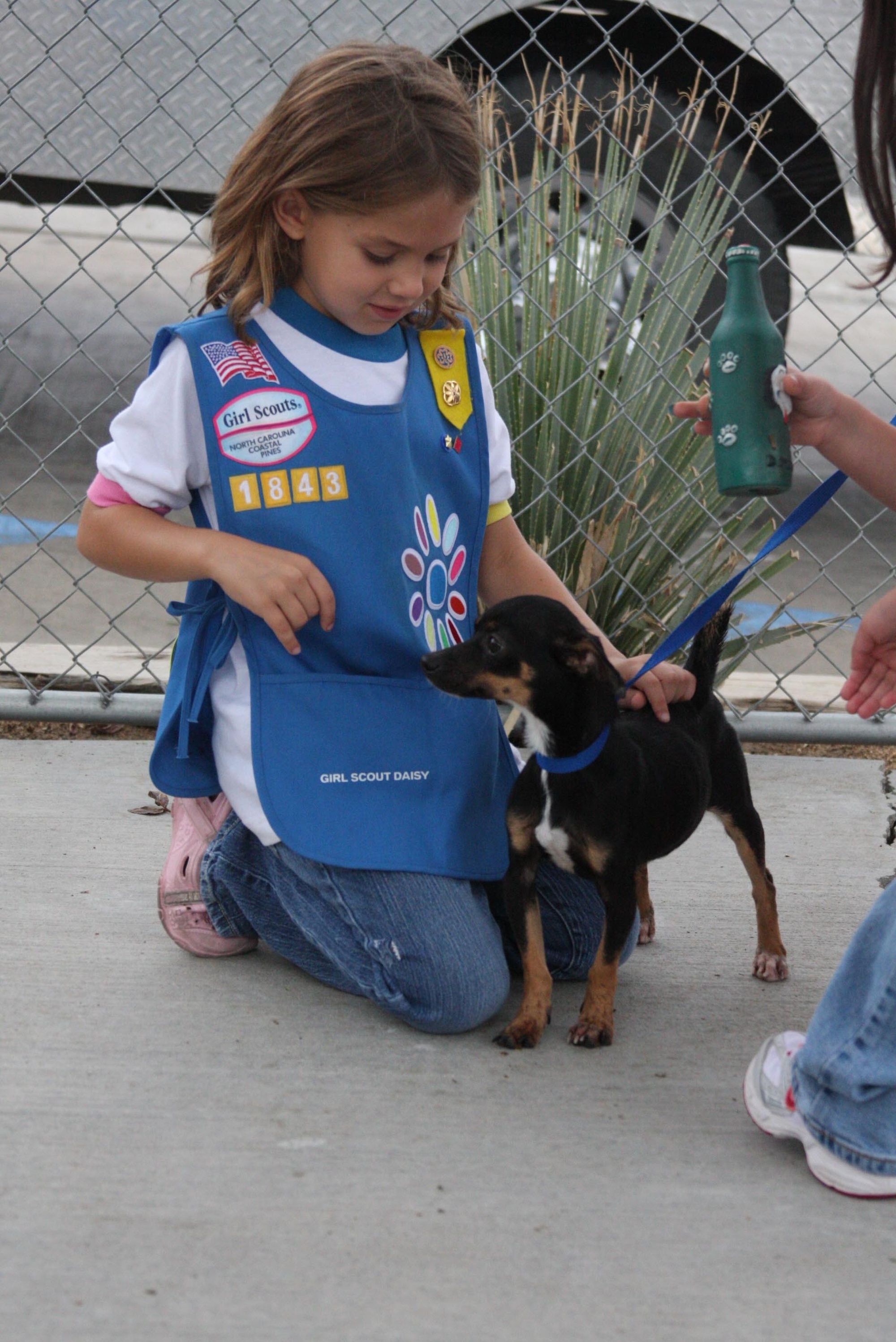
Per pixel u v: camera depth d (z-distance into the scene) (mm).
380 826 2654
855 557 6645
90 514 2668
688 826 2789
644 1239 2006
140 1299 1820
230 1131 2246
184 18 5395
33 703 4156
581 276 4348
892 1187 2123
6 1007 2635
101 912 3107
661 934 3162
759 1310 1859
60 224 13445
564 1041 2639
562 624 2539
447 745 2746
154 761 2764
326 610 2561
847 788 4074
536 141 4941
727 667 4293
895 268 2115
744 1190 2148
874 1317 1857
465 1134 2273
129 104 5473
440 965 2547
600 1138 2281
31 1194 2041
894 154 1945
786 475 2193
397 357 2789
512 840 2652
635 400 4297
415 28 5445
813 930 3178
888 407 10219
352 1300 1838
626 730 2719
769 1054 2342
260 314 2682
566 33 5734
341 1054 2529
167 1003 2695
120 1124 2248
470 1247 1963
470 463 2898
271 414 2643
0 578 4379
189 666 2688
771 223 6066
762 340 2170
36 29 5414
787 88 4340
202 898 2844
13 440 7496
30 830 3535
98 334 9945
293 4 4652
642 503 4309
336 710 2674
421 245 2484
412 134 2387
